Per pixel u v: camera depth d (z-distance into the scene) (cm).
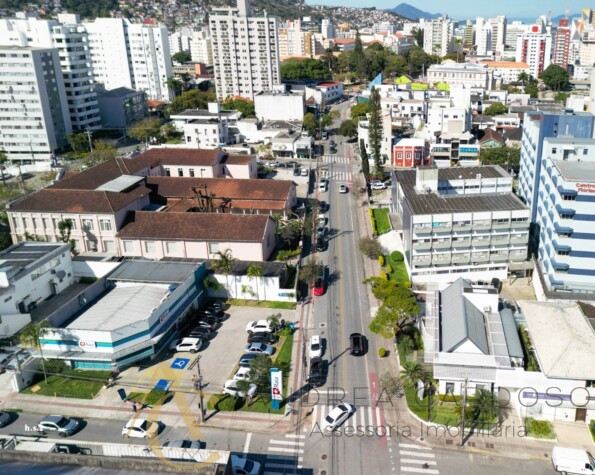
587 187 8175
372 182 15250
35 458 4594
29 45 19850
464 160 16912
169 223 10688
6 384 7225
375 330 7606
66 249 9950
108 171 13150
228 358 7631
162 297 8269
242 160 15400
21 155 18975
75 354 7306
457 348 6788
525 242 9594
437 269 9650
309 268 9412
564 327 7038
